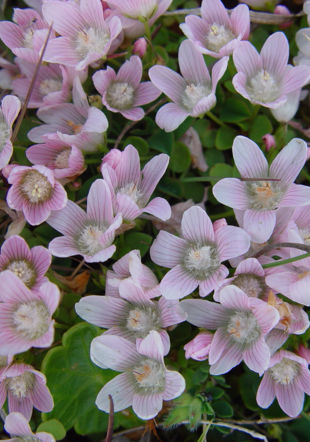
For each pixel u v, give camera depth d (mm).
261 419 120
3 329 113
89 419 119
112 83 128
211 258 114
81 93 123
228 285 108
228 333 114
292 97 126
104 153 126
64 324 120
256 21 138
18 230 122
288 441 122
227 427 120
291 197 113
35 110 135
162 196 130
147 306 115
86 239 117
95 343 109
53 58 125
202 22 128
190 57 125
